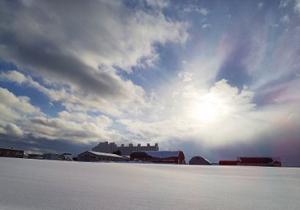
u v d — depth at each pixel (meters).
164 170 26.94
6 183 9.29
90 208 5.92
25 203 6.09
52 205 6.00
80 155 89.38
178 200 7.46
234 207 6.81
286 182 15.42
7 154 80.31
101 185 10.37
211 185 12.41
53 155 93.56
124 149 148.38
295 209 6.75
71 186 9.45
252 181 15.77
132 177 15.63
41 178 11.66
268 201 7.87
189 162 97.31
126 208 6.12
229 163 91.62
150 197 7.80
